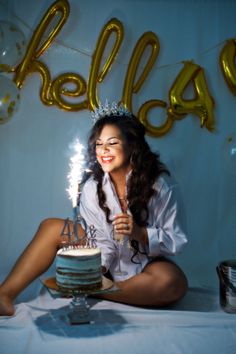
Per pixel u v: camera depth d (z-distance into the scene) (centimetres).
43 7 266
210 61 271
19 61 251
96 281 169
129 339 169
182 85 263
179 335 173
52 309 198
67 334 172
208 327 180
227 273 203
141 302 202
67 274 167
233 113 272
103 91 268
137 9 269
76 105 265
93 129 215
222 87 271
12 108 239
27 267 201
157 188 206
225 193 273
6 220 269
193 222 272
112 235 211
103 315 191
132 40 269
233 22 270
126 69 269
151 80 270
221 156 264
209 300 220
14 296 197
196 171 272
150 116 269
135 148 208
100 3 268
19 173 269
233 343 166
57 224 209
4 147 268
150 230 202
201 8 270
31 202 271
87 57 269
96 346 163
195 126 270
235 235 273
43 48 263
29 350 160
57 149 270
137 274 204
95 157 217
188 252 271
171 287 199
